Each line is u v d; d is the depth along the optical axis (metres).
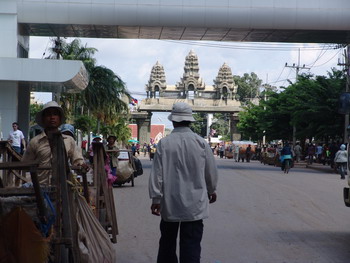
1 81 30.67
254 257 8.77
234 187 21.75
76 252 6.06
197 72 97.38
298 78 54.84
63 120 7.32
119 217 13.17
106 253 6.82
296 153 53.28
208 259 8.58
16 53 31.78
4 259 5.42
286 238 10.52
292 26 33.19
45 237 5.73
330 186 23.61
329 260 8.59
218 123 143.25
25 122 34.88
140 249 9.38
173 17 32.75
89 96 46.59
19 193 5.78
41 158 7.09
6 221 5.49
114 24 32.53
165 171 6.44
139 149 85.06
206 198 6.49
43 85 32.62
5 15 31.58
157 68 97.19
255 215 13.68
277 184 23.89
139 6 32.50
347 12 32.97
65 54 45.62
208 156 6.53
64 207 5.82
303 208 15.25
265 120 66.12
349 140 11.18
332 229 11.67
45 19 31.95
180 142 6.49
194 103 91.62
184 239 6.44
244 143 72.50
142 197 17.77
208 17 32.84
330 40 37.09
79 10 32.09
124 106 49.84
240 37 36.72
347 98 20.33
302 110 43.25
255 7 32.91
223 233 10.98
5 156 7.61
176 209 6.39
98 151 8.90
